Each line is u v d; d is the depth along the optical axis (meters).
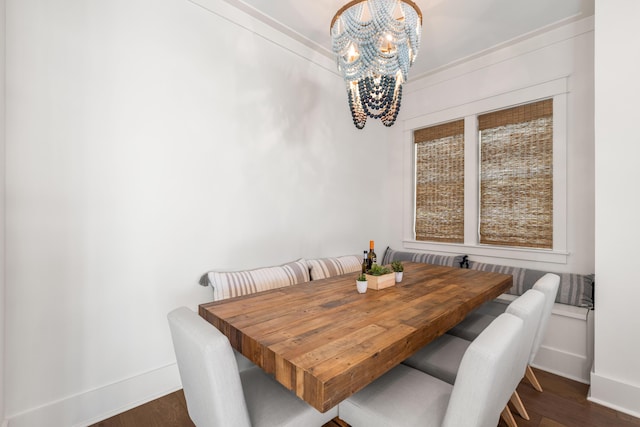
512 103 2.85
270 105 2.61
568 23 2.53
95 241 1.74
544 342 2.41
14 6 1.48
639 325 1.83
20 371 1.51
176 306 2.06
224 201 2.31
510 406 1.92
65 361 1.64
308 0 2.27
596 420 1.78
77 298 1.68
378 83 1.76
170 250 2.03
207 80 2.21
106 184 1.77
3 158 1.44
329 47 2.94
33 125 1.54
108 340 1.79
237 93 2.38
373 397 1.23
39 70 1.55
